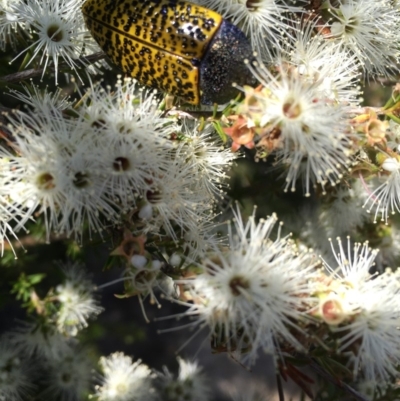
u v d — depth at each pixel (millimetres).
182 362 197
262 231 110
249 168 172
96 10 120
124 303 243
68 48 127
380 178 140
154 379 206
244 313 104
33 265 185
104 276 237
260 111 105
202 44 113
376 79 150
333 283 108
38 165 109
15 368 174
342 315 104
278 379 115
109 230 115
